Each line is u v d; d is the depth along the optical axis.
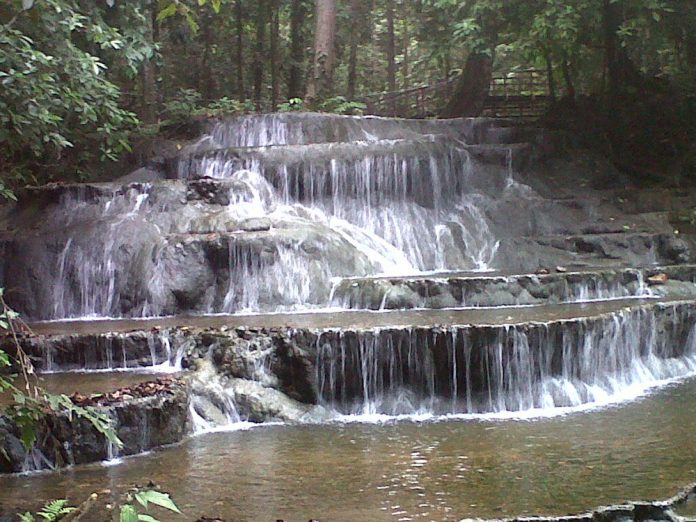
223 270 11.81
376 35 30.75
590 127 18.03
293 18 24.53
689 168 17.28
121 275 11.98
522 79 23.09
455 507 5.74
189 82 24.47
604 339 9.57
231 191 13.12
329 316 10.46
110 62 14.97
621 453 6.93
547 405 8.91
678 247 13.42
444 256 13.62
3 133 10.29
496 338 8.85
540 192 15.34
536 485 6.16
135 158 15.34
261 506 5.84
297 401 8.84
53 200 13.32
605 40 18.09
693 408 8.56
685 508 5.75
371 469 6.67
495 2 16.84
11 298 12.07
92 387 8.26
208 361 9.01
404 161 14.27
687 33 17.47
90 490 6.31
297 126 15.66
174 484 6.40
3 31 9.56
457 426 8.14
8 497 6.20
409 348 8.90
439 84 24.06
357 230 13.45
